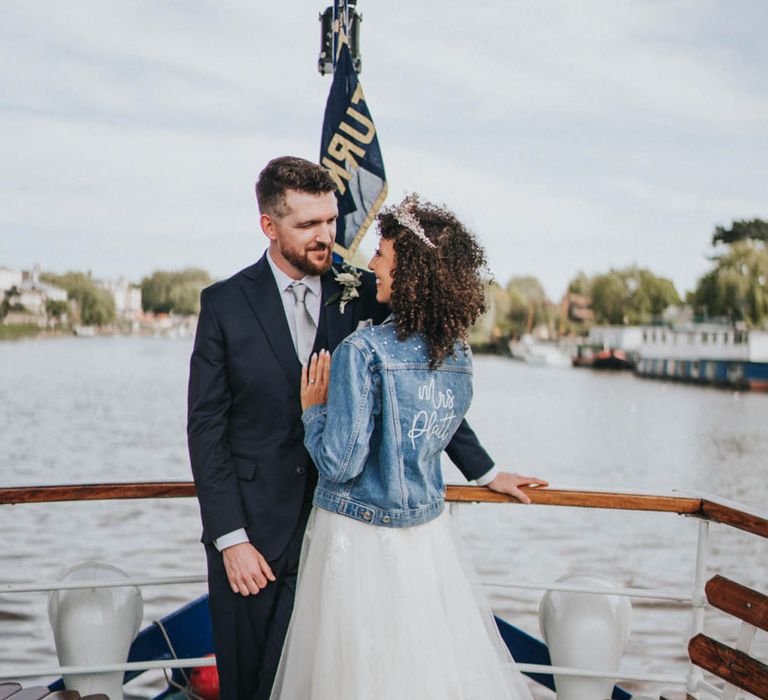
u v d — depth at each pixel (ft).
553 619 9.57
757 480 143.64
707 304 293.02
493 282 7.68
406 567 7.38
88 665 8.95
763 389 266.57
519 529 83.82
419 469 7.49
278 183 7.84
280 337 8.04
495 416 212.43
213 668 10.34
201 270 342.64
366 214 13.65
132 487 8.87
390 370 7.26
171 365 310.24
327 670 7.34
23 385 249.55
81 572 9.50
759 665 7.39
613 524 86.48
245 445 8.05
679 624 39.40
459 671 7.53
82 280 330.75
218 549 7.85
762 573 70.85
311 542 7.70
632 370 318.45
